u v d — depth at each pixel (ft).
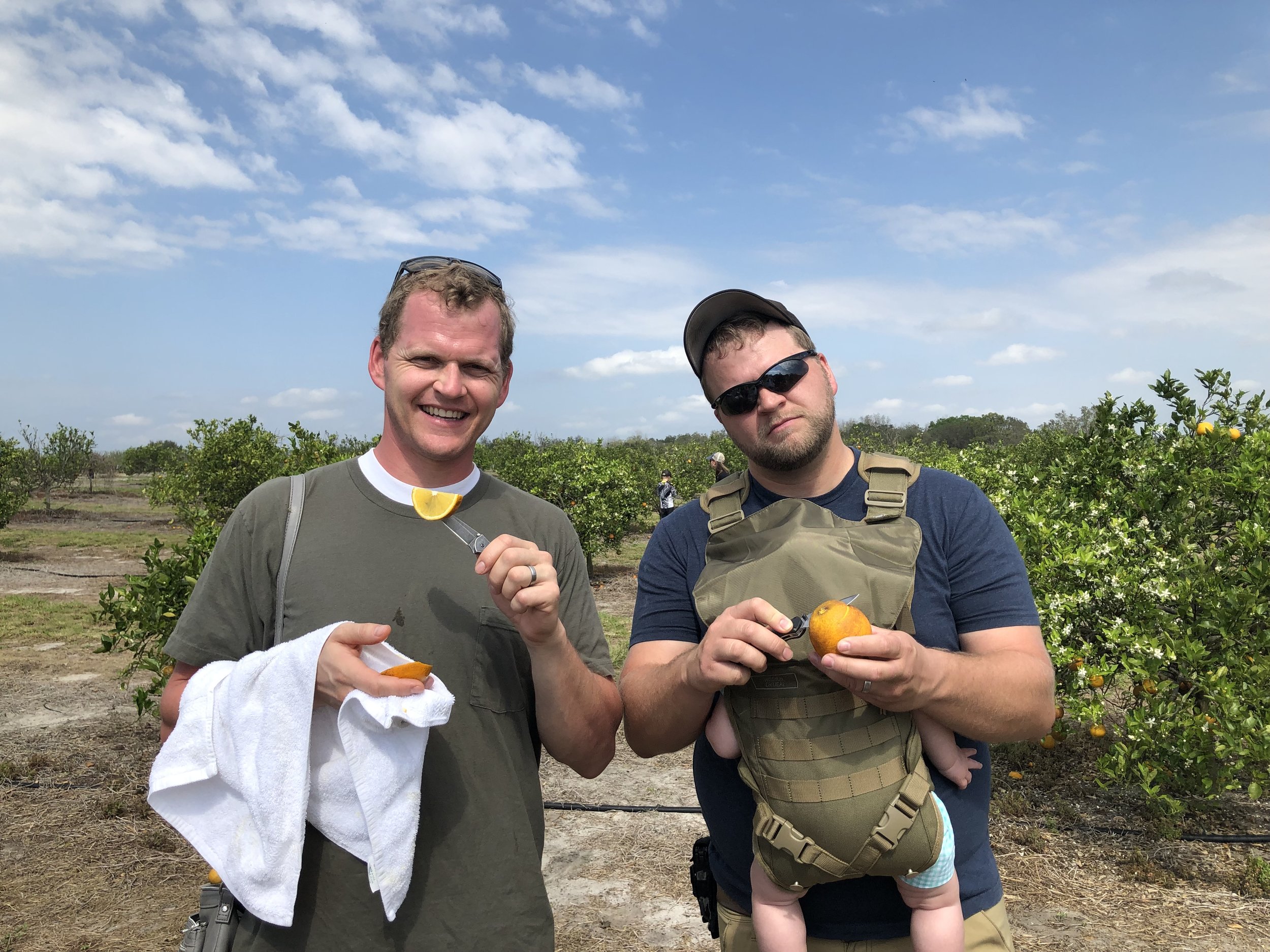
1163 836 15.16
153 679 20.02
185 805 5.20
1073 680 15.98
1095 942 11.93
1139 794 17.02
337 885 5.24
